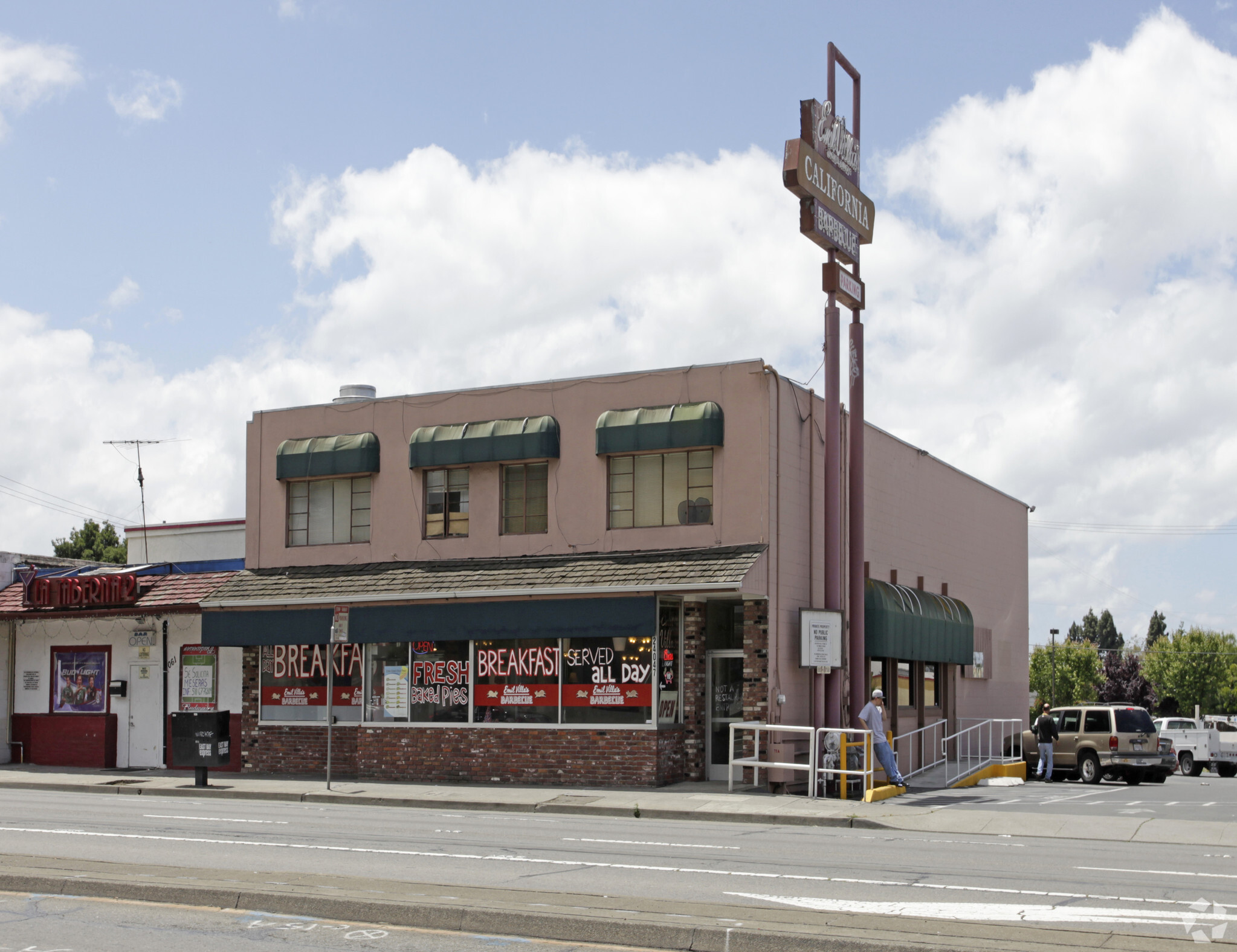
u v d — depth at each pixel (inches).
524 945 349.1
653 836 636.7
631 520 977.5
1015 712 1518.2
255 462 1144.8
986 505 1450.5
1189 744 1696.6
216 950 342.0
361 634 1017.5
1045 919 385.1
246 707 1095.0
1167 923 380.5
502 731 968.3
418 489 1062.4
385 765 1010.7
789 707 935.0
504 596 963.3
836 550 962.7
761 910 381.7
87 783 998.4
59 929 370.0
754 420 935.7
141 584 1159.6
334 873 475.2
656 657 921.5
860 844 607.5
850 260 987.3
